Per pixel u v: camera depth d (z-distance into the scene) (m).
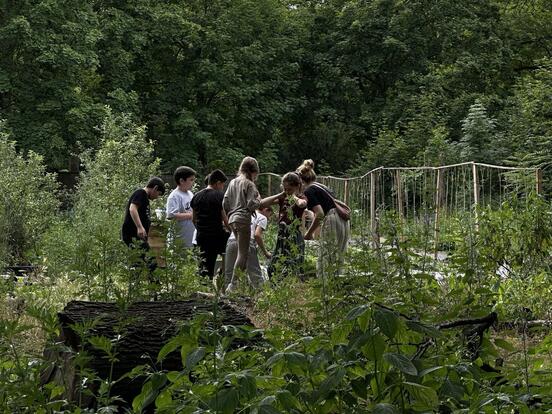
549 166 28.34
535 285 10.04
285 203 14.16
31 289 12.34
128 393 6.38
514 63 54.38
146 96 53.22
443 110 43.28
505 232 10.97
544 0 52.00
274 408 3.79
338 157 50.12
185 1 53.81
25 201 23.53
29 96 43.50
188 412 3.98
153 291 9.81
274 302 9.32
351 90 53.56
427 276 6.23
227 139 54.50
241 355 4.49
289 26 55.34
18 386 5.00
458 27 51.59
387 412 3.74
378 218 7.30
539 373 4.80
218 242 14.92
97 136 44.28
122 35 48.22
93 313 6.69
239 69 53.22
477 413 4.06
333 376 3.90
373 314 3.86
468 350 4.78
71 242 17.73
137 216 14.14
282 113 53.59
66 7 43.59
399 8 53.31
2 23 42.81
